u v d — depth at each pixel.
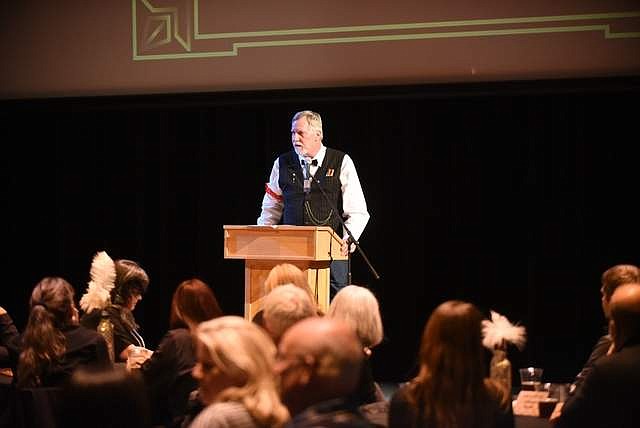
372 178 10.08
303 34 9.38
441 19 9.12
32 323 5.53
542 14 8.94
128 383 3.16
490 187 9.89
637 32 8.75
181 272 10.67
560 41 8.91
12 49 10.02
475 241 9.95
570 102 9.63
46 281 5.66
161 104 9.77
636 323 4.49
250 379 3.41
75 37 9.88
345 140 10.10
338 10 9.30
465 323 3.95
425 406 3.92
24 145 10.77
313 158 8.41
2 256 10.88
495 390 4.01
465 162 9.93
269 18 9.45
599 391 4.37
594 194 9.62
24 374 5.48
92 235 10.77
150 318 10.74
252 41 9.48
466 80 9.08
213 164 10.47
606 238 9.62
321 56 9.36
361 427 3.07
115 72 9.80
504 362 5.10
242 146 10.39
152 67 9.70
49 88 9.95
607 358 4.41
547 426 4.86
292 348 3.17
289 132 10.23
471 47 9.08
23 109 10.02
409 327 10.10
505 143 9.84
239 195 10.41
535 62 8.96
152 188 10.65
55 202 10.79
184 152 10.57
